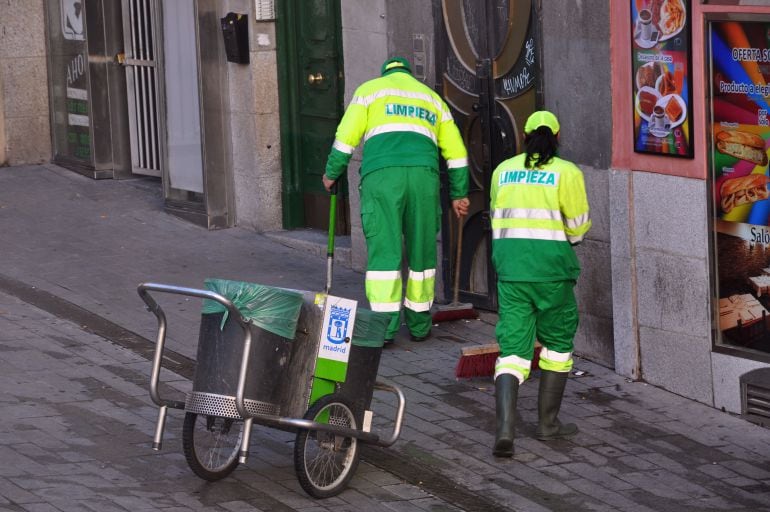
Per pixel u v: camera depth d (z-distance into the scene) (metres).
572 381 10.76
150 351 11.28
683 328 10.22
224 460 8.60
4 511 7.74
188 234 15.23
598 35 10.58
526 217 9.11
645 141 10.26
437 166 11.44
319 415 8.21
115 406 9.91
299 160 15.19
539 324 9.36
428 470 8.93
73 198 16.62
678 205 10.07
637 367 10.73
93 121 17.36
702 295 9.99
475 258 12.53
